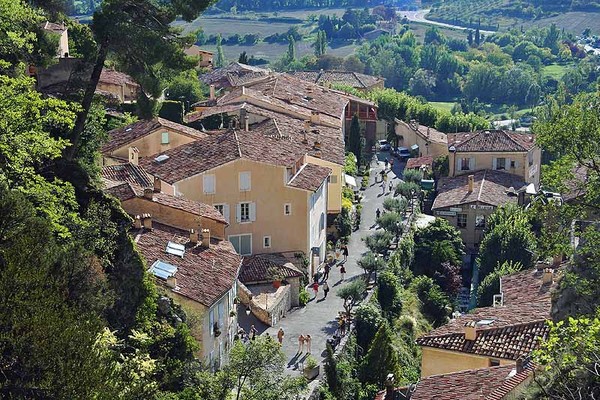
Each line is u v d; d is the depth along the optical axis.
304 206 80.25
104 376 31.16
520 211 97.62
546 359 33.03
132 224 61.69
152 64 58.78
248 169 79.00
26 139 42.81
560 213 45.84
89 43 70.50
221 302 59.25
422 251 91.44
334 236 92.62
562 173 44.94
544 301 57.31
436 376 45.72
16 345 30.62
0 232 35.31
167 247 61.25
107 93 105.81
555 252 46.19
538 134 45.66
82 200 54.34
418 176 116.44
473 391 42.72
